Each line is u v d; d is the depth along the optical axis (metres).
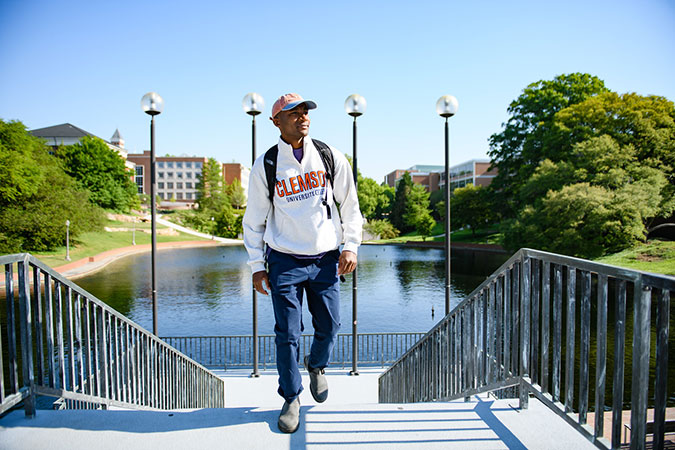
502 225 37.97
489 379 2.67
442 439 1.97
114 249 57.81
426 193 87.38
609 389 11.88
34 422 2.09
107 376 2.79
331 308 2.25
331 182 2.24
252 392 8.18
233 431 2.04
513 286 2.40
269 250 2.28
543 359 2.12
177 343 19.02
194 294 30.81
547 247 30.52
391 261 50.38
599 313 1.72
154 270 7.61
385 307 26.66
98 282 35.22
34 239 45.69
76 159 80.00
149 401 3.57
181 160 133.50
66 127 108.69
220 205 109.56
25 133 45.12
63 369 2.38
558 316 2.03
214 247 74.81
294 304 2.16
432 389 3.74
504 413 2.24
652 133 30.91
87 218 52.62
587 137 34.19
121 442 1.92
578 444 1.93
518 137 50.12
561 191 30.11
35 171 45.12
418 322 22.97
